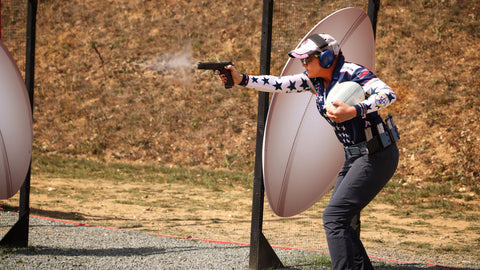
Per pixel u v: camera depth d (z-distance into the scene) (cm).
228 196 1343
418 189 1404
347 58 600
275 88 502
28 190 658
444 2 2234
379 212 1172
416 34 2111
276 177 559
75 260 605
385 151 459
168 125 1967
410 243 861
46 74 2302
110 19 2550
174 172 1656
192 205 1220
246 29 2339
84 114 2072
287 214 598
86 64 2328
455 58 1978
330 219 459
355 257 455
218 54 2250
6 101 612
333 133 597
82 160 1805
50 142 1955
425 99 1814
